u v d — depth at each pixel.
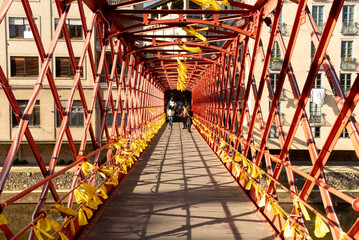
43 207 3.42
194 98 29.16
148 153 12.71
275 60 21.03
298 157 22.97
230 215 5.71
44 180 3.25
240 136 7.92
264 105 21.11
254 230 4.99
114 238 4.62
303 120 4.06
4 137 20.08
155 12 6.57
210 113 15.83
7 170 2.78
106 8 6.39
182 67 8.99
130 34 8.80
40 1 20.31
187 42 9.52
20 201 16.94
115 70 7.87
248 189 6.56
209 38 9.52
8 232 2.65
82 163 4.52
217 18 6.77
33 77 20.41
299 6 4.30
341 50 21.06
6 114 20.06
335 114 21.25
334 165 21.84
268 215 5.41
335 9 3.29
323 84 21.08
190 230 4.97
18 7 20.25
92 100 5.63
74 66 4.80
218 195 7.03
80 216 4.06
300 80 20.77
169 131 22.48
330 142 3.35
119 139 7.39
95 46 21.45
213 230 4.98
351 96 2.98
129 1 6.27
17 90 20.22
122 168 8.27
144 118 15.38
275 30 5.36
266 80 5.76
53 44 3.95
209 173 9.20
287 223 4.04
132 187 7.64
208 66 16.53
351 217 16.67
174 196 6.93
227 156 9.26
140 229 4.99
